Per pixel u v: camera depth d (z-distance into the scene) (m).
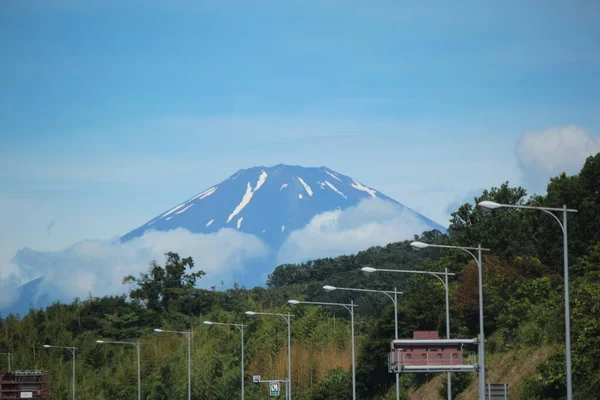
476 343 126.75
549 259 197.38
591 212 189.12
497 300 189.25
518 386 155.50
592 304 140.50
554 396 145.00
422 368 128.12
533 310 176.38
